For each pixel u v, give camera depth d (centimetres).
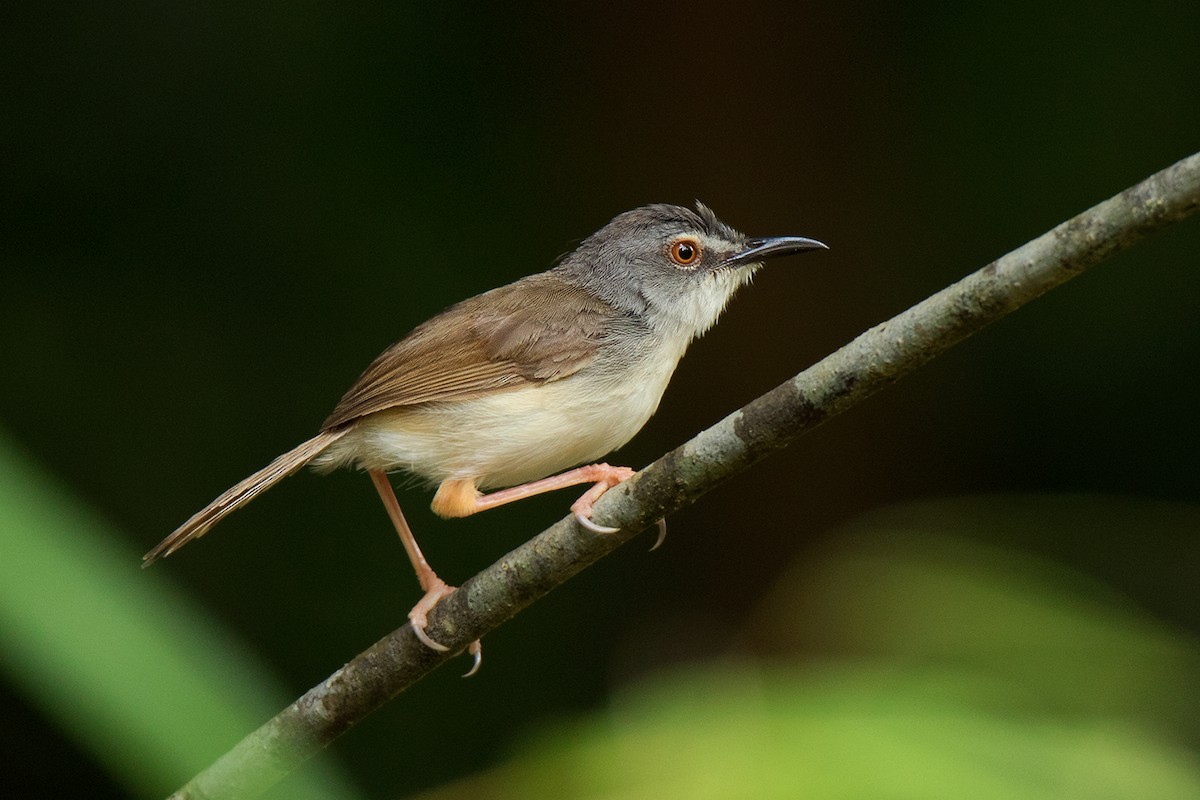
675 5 1409
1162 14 1309
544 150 1387
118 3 1320
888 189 1377
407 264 1335
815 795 489
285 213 1329
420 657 654
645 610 1310
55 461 1215
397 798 1164
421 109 1372
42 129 1299
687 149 1410
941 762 496
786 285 1377
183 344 1279
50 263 1277
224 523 1245
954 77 1365
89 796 1079
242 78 1340
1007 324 1315
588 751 578
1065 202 1317
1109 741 538
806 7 1395
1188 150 1288
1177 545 956
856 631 739
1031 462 1290
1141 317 1273
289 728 660
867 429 1345
